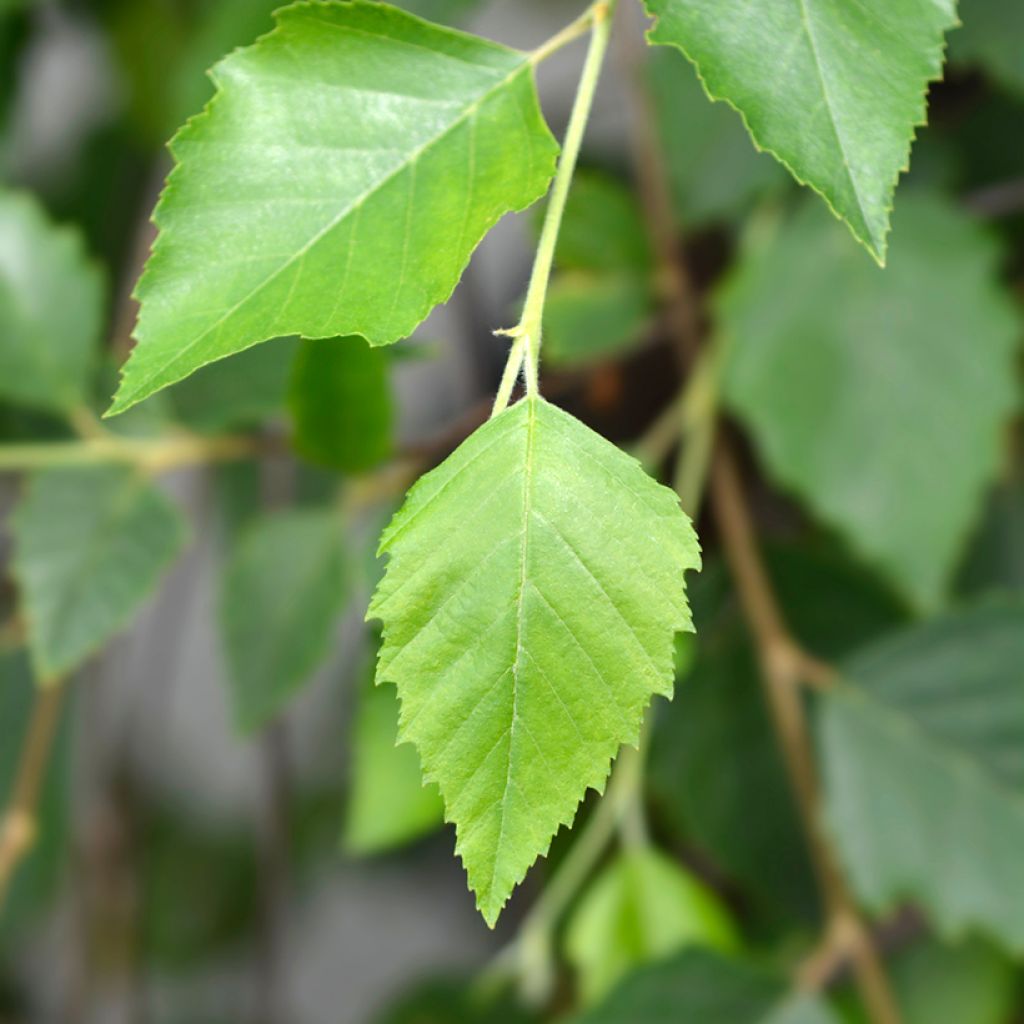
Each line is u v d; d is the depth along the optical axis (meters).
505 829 0.43
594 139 0.84
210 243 0.43
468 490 0.43
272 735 0.92
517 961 0.66
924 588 0.62
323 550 0.65
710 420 0.67
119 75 0.91
